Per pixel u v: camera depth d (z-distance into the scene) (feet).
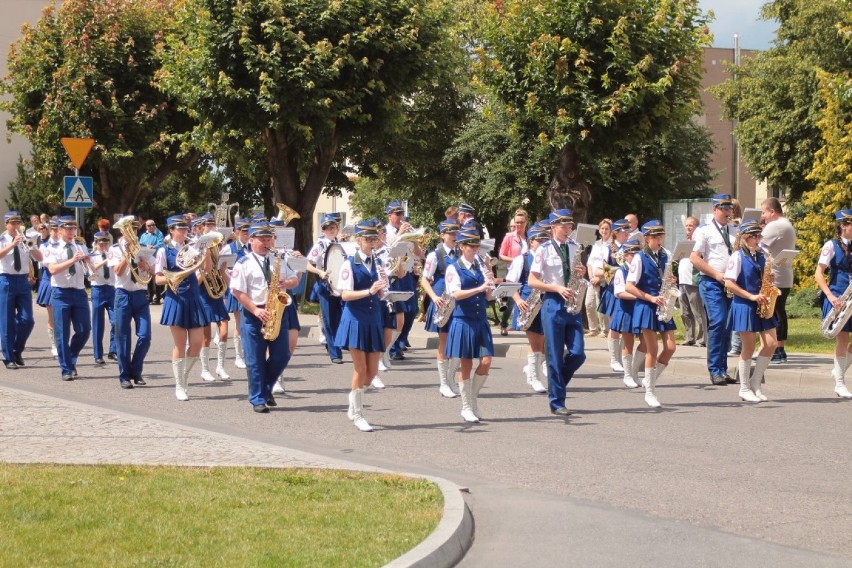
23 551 18.33
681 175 120.16
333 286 38.50
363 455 29.55
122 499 22.26
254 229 36.24
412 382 44.68
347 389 42.68
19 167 154.71
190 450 28.17
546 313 35.65
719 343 42.52
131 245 42.29
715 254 42.29
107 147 102.99
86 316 46.50
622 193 118.21
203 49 76.84
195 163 125.39
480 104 116.67
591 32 57.11
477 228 33.94
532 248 38.96
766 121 125.29
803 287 97.14
